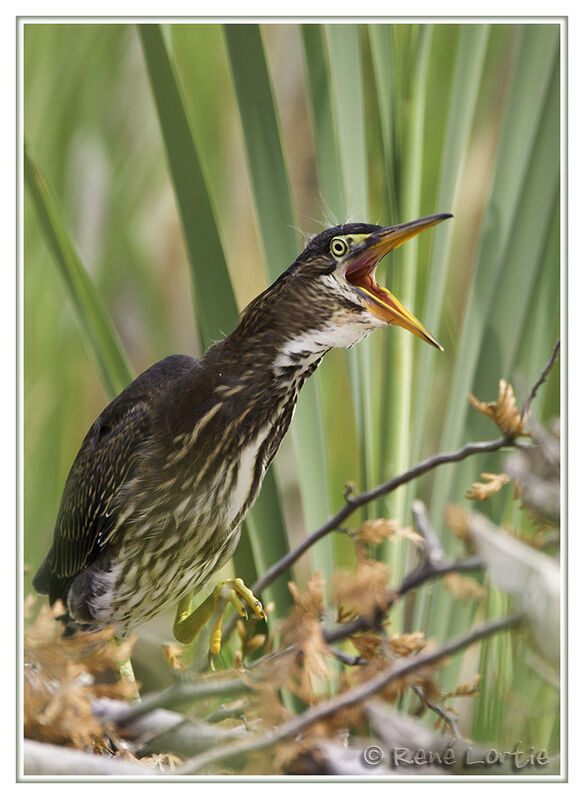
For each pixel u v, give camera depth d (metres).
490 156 9.38
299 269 8.90
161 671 9.23
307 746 8.62
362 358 9.00
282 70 9.48
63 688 8.68
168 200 9.41
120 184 9.38
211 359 8.91
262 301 8.91
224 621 8.96
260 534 8.98
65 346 9.27
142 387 8.95
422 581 8.71
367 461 8.99
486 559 8.41
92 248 9.36
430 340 8.88
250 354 8.91
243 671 8.66
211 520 8.92
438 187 9.04
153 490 8.92
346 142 9.01
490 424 9.01
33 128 9.30
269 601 8.96
